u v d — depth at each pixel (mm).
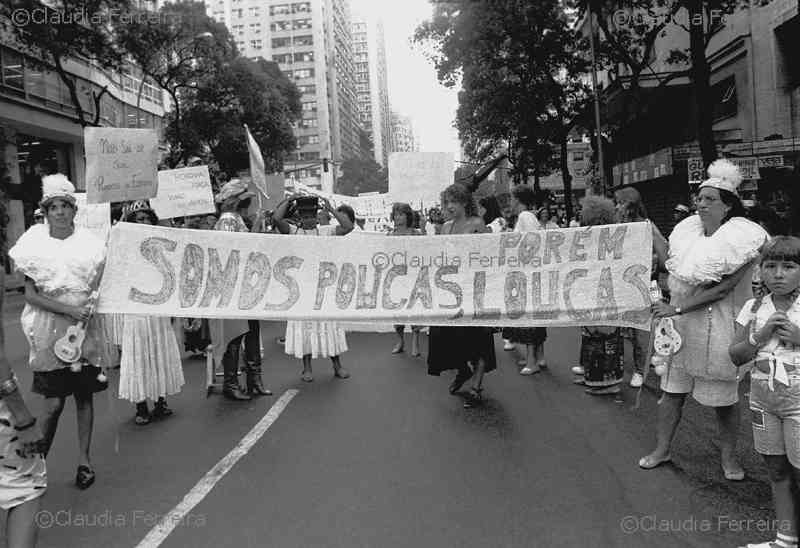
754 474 4320
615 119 25953
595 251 4875
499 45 15625
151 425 5844
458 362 6273
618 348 6379
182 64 33719
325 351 7312
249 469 4594
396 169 8070
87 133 4863
